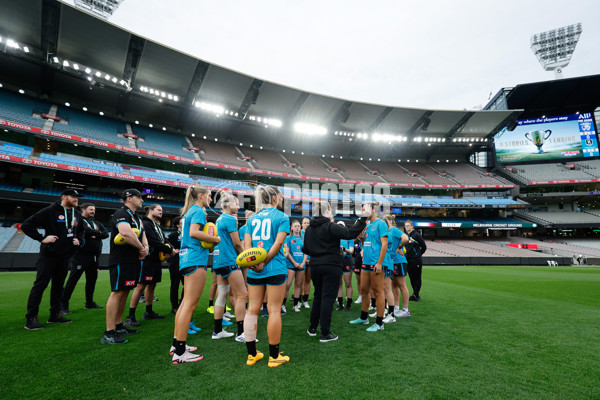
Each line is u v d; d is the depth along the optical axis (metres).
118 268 3.54
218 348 3.37
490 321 4.79
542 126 41.50
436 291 8.70
